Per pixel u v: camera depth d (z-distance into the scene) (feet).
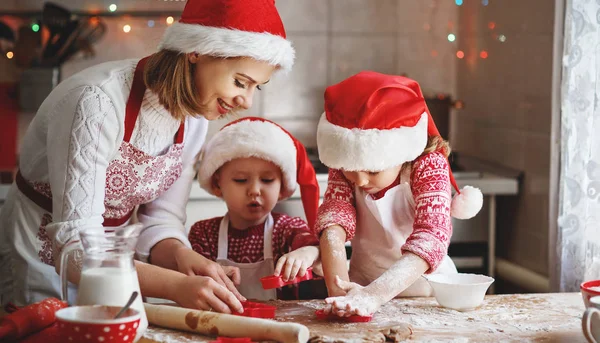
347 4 9.59
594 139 5.77
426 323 3.94
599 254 5.76
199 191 7.55
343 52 9.64
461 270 7.94
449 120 9.46
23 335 3.55
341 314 3.89
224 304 3.96
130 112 4.39
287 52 4.33
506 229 8.20
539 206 7.39
